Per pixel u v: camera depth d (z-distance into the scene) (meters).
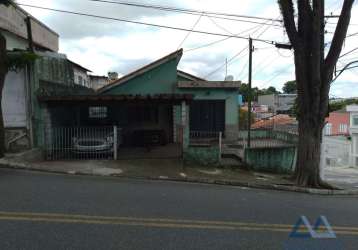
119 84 16.83
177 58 16.94
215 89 17.23
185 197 7.34
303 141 11.81
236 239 4.79
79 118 15.89
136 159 12.39
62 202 6.12
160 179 9.93
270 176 12.81
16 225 4.83
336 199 9.45
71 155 12.26
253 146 15.41
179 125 16.75
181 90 17.11
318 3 10.91
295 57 11.76
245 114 35.22
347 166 28.92
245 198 7.84
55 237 4.46
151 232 4.86
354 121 31.45
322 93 11.62
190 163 12.90
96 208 5.89
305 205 7.65
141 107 16.73
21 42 16.95
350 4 10.95
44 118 12.23
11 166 9.50
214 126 17.38
